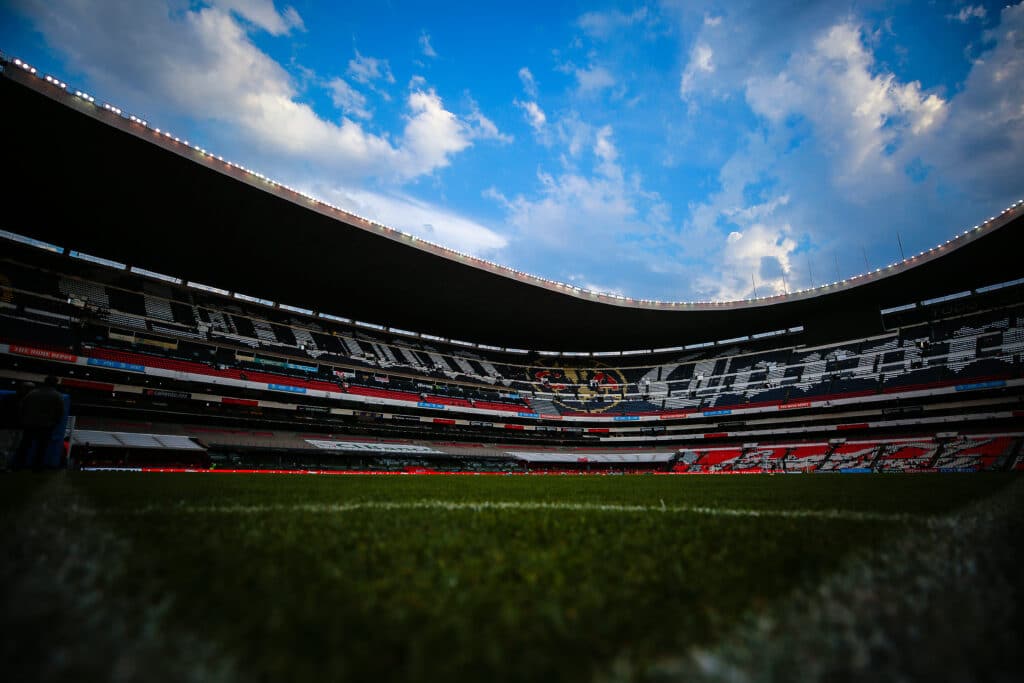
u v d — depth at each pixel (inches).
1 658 41.5
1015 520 132.0
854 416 1508.4
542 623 53.1
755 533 111.6
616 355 2215.8
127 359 1101.7
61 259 1207.6
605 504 190.1
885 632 50.6
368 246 1213.7
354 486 309.0
